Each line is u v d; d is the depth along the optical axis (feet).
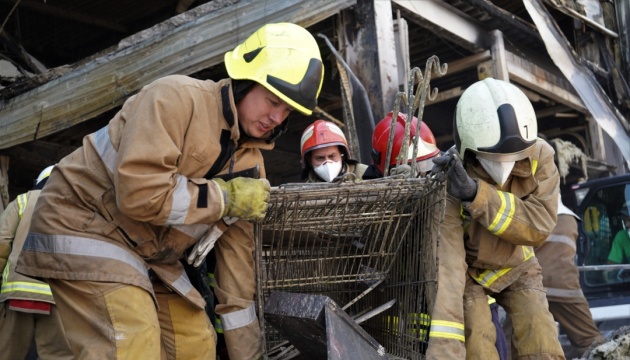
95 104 20.22
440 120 39.06
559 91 32.86
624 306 21.52
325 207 9.80
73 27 32.60
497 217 9.88
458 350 9.43
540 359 10.23
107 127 8.66
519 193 10.45
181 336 9.09
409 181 9.78
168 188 8.08
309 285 10.85
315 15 18.02
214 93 8.82
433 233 9.88
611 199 23.66
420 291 10.04
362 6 20.59
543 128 40.68
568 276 18.95
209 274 10.27
